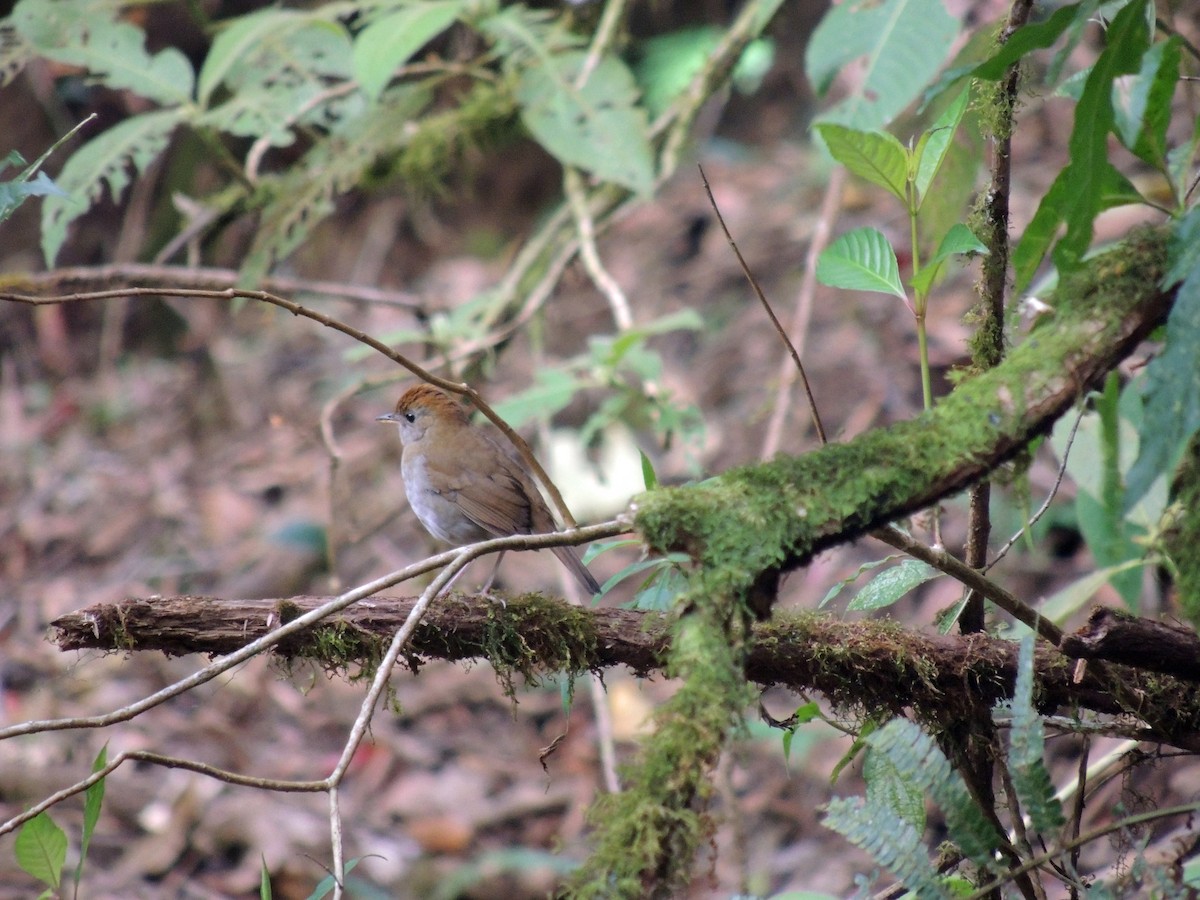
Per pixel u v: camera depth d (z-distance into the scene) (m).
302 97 9.98
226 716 12.52
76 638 5.02
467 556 4.49
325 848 10.89
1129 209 12.49
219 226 11.52
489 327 11.72
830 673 5.01
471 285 19.28
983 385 4.04
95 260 18.16
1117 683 4.88
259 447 17.16
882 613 11.60
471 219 20.75
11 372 19.36
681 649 3.93
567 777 11.73
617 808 3.74
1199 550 4.04
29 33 9.74
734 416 15.09
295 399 17.97
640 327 10.05
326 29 10.10
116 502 16.48
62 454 17.62
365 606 5.28
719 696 3.80
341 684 13.08
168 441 17.73
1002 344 4.97
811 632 5.02
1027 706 4.28
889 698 5.04
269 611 5.19
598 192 12.24
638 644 5.20
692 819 3.63
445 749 12.22
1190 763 8.43
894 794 5.04
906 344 14.74
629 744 11.76
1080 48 11.17
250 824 10.96
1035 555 10.91
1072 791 6.18
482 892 10.35
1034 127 16.36
